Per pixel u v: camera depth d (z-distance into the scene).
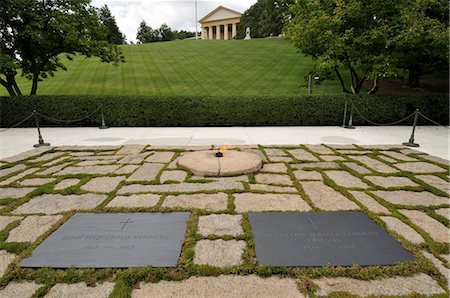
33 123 9.87
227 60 25.39
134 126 9.83
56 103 9.73
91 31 11.27
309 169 4.64
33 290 1.91
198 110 9.70
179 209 3.09
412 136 6.57
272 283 1.96
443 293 1.87
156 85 18.48
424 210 3.12
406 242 2.43
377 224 2.77
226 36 60.16
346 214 2.99
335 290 1.90
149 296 1.85
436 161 5.09
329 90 16.48
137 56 27.66
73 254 2.25
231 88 17.48
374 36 8.52
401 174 4.34
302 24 9.98
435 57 11.00
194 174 4.36
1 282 1.97
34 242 2.44
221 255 2.26
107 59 12.13
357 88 10.88
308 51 10.58
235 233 2.60
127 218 2.89
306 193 3.61
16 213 3.05
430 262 2.18
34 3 9.48
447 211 3.10
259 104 9.69
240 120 9.77
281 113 9.72
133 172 4.49
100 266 2.11
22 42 10.26
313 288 1.91
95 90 17.50
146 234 2.57
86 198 3.45
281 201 3.36
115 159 5.30
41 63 11.34
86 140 7.36
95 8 11.33
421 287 1.93
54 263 2.15
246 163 4.63
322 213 3.02
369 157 5.41
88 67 23.62
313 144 6.66
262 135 8.01
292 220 2.85
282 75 20.03
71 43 10.62
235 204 3.27
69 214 2.97
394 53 9.65
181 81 19.34
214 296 1.85
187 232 2.60
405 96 9.70
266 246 2.38
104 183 3.99
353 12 8.89
